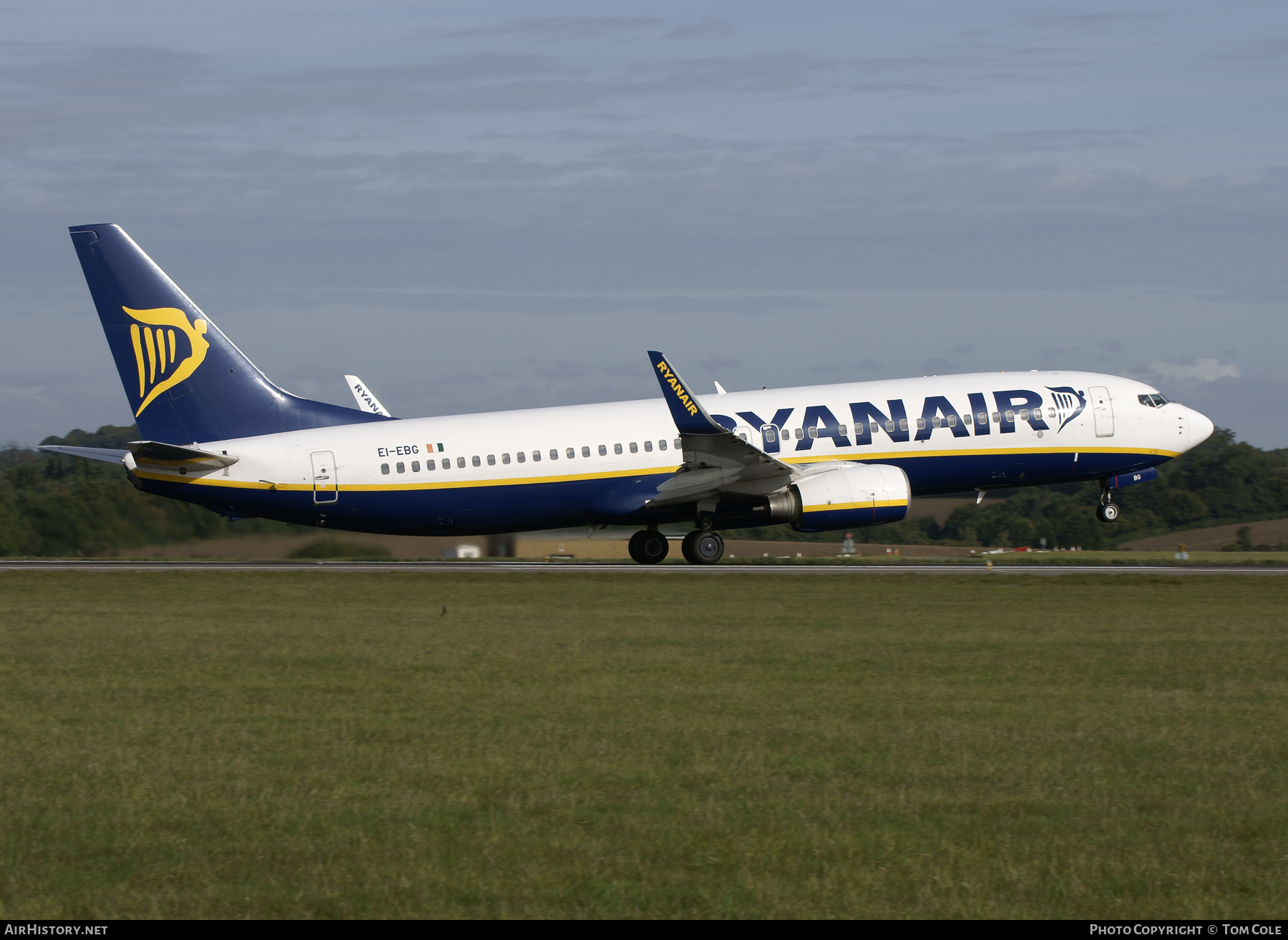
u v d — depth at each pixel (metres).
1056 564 136.12
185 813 32.09
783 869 27.67
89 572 113.56
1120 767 36.72
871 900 25.95
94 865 28.12
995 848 29.11
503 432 113.75
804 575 108.50
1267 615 78.94
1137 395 124.25
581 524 117.38
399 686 50.78
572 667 55.50
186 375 111.62
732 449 107.44
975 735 40.75
